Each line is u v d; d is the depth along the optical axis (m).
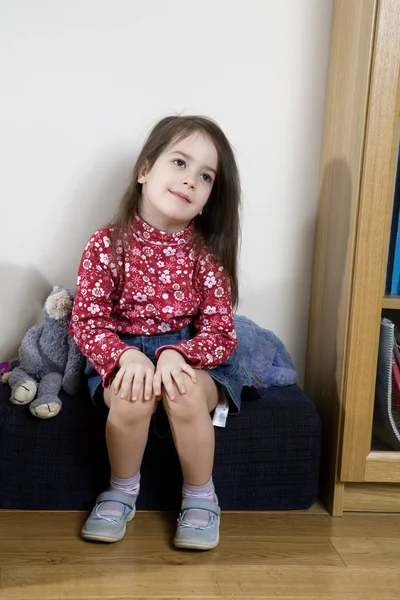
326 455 1.42
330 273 1.44
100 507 1.23
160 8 1.48
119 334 1.34
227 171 1.34
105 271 1.31
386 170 1.25
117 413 1.19
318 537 1.27
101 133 1.52
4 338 1.58
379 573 1.15
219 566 1.15
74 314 1.29
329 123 1.48
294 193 1.58
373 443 1.35
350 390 1.31
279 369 1.48
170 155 1.28
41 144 1.51
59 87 1.49
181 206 1.28
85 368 1.38
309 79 1.53
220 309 1.33
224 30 1.50
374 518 1.36
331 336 1.42
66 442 1.29
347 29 1.37
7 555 1.15
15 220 1.53
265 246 1.59
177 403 1.19
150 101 1.51
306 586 1.10
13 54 1.47
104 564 1.13
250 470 1.33
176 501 1.33
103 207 1.54
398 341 1.35
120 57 1.49
